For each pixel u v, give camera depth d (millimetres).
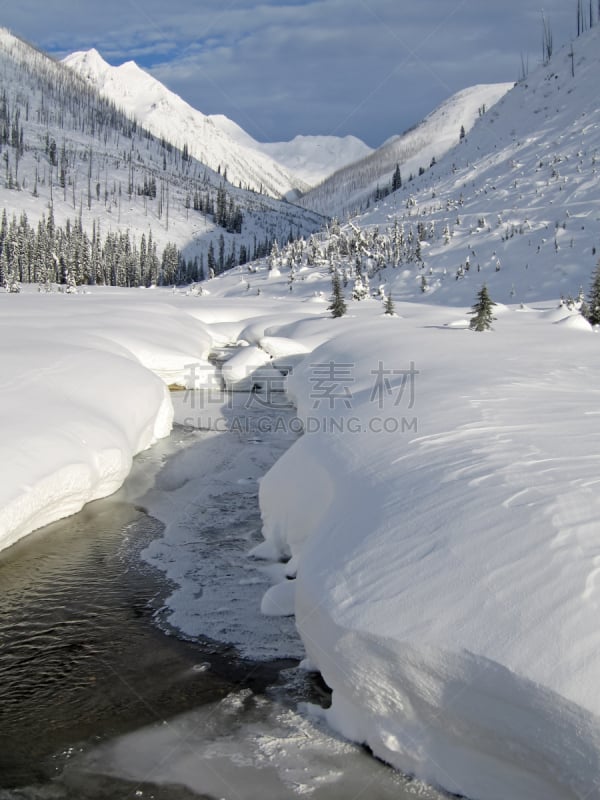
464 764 5957
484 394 13680
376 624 6344
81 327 27359
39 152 179625
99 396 17016
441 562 6789
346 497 9328
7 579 10906
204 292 79062
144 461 17688
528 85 149125
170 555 11930
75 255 102188
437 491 8305
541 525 6844
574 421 11125
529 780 5477
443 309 53062
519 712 5363
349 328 36031
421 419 12031
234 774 6590
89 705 7766
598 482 7816
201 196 190375
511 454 9258
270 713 7527
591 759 4938
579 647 5355
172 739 7152
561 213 81688
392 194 148375
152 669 8484
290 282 86125
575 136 108062
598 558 6168
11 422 13359
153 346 28312
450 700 5805
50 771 6723
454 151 150375
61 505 13273
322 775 6473
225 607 10102
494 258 75625
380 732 6496
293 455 12828
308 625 7219
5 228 110750
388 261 86562
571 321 33188
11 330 22359
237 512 14164
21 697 7926
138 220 156500
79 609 10008
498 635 5734
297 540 11227
